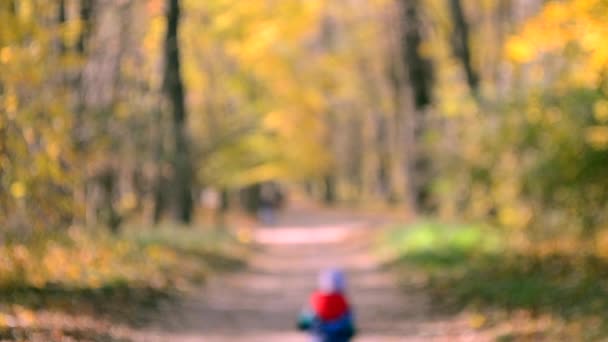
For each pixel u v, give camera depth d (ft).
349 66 176.35
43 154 39.58
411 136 112.27
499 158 70.38
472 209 93.20
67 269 50.98
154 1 85.61
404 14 109.29
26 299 41.60
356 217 199.62
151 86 98.32
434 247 81.41
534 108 59.31
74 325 38.96
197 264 78.28
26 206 40.57
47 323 37.50
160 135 92.48
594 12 40.86
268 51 137.90
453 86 117.08
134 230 86.58
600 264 57.11
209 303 58.80
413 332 46.26
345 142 248.11
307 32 157.48
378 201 250.37
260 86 145.38
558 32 43.62
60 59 43.52
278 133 175.22
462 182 89.66
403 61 110.93
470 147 73.82
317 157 219.41
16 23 37.73
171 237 88.84
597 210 58.80
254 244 122.83
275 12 105.81
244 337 45.73
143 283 57.77
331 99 203.41
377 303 59.26
